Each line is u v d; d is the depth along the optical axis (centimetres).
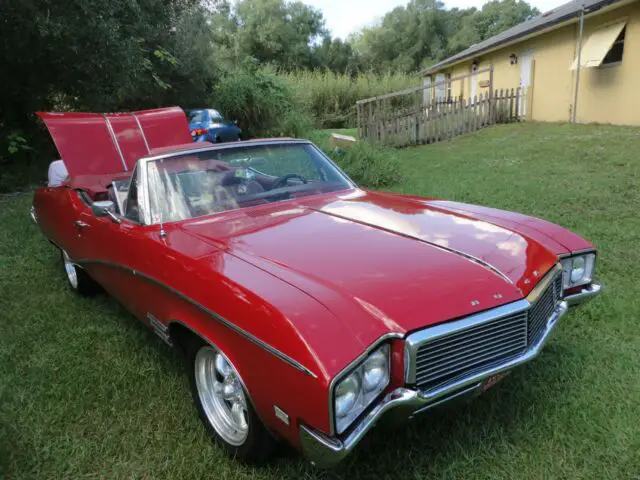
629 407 257
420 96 2453
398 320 191
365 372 182
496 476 221
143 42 1374
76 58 1056
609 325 339
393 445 242
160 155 327
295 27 4466
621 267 427
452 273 222
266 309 196
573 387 276
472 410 262
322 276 216
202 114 1480
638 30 1133
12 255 566
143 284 287
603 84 1261
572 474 220
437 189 752
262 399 200
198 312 233
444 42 5747
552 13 1803
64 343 360
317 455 181
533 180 775
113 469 239
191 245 266
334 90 2489
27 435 263
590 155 921
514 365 218
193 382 261
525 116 1559
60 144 505
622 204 619
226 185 333
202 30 1758
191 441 254
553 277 247
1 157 1091
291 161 369
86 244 372
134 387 302
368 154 874
